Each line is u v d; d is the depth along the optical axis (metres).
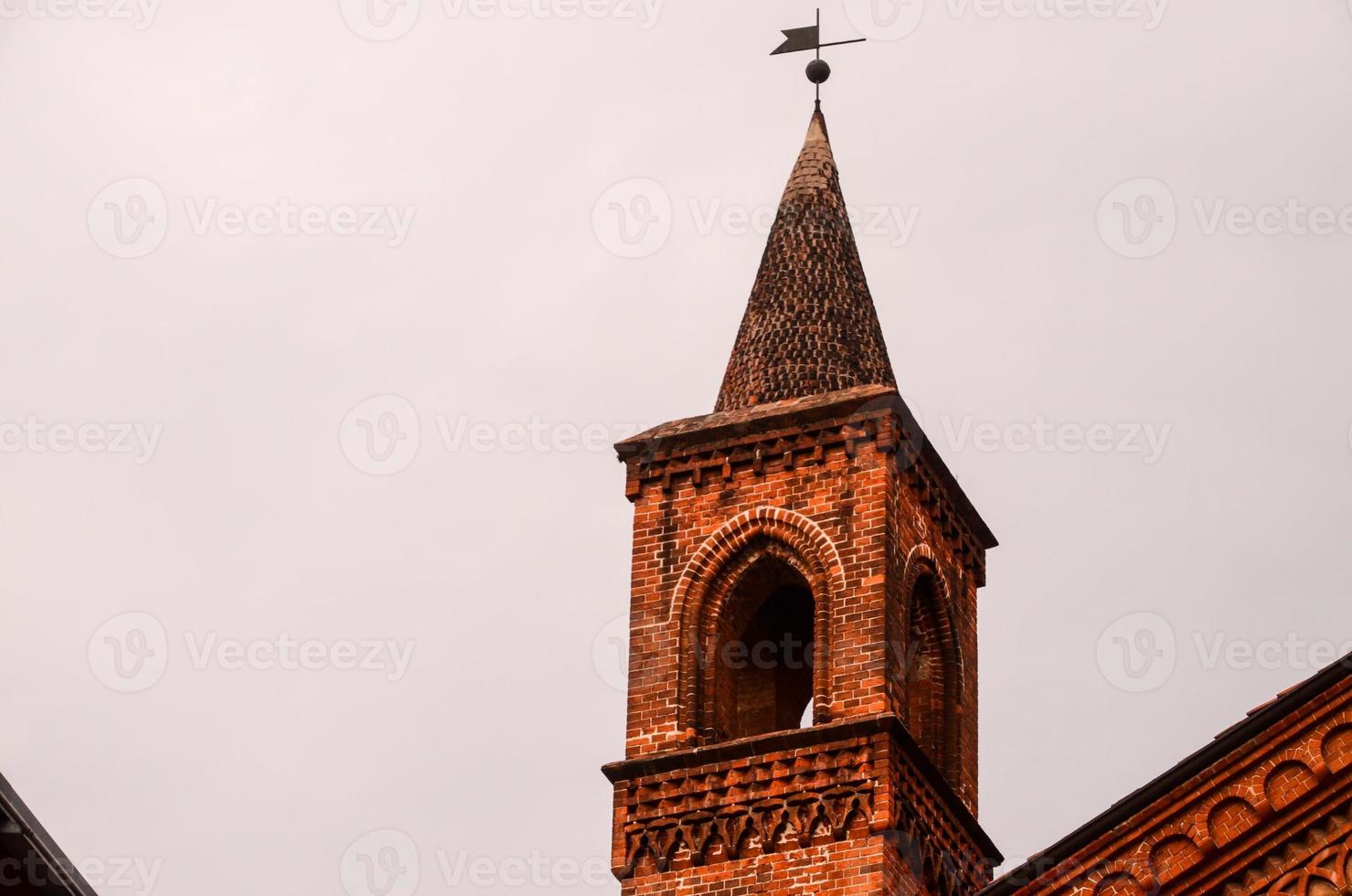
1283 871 41.16
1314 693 41.38
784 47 65.62
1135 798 41.84
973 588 61.75
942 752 59.22
